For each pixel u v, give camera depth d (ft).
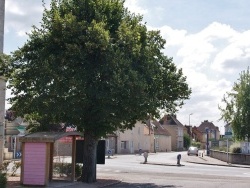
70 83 68.85
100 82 70.69
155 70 78.33
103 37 69.46
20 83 73.10
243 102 161.99
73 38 71.10
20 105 74.43
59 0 77.05
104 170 114.21
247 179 92.38
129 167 129.08
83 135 77.97
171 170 118.11
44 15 74.84
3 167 80.84
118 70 69.62
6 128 130.11
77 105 72.18
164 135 367.45
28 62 73.26
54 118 79.20
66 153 175.83
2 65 74.74
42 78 70.13
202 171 115.65
